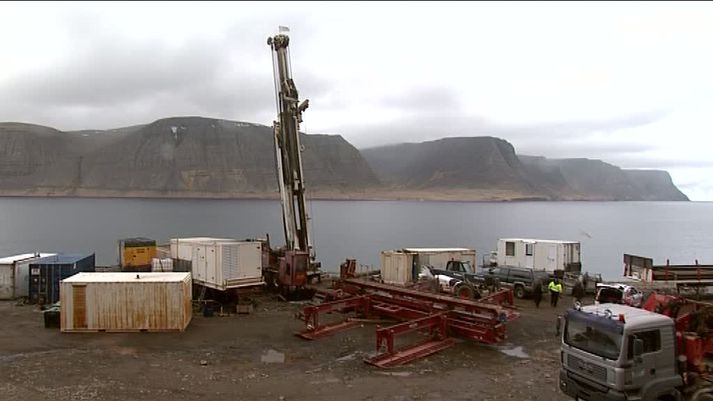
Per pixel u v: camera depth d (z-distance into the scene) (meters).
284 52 38.31
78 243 126.00
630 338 13.77
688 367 14.72
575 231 186.25
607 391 13.95
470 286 32.84
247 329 26.91
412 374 19.84
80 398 17.03
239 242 34.09
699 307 17.11
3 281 34.84
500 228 193.88
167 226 180.88
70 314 25.86
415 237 153.25
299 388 18.19
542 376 19.80
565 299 36.31
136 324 26.16
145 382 18.66
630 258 40.94
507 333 26.36
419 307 26.98
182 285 26.45
